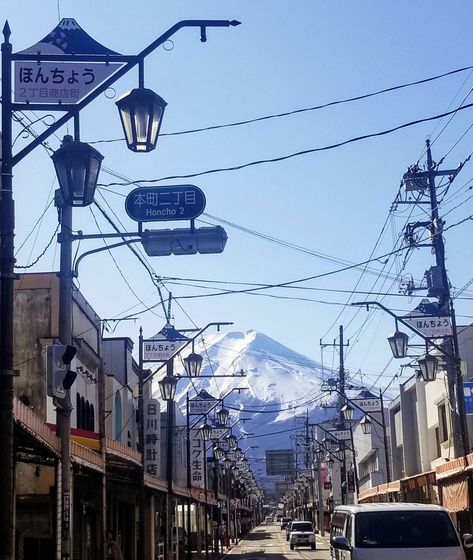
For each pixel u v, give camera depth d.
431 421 43.94
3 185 10.92
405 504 16.98
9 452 10.40
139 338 28.69
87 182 10.78
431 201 29.91
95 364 32.78
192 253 12.65
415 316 25.27
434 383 42.59
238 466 93.12
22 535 22.61
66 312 15.74
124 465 27.77
